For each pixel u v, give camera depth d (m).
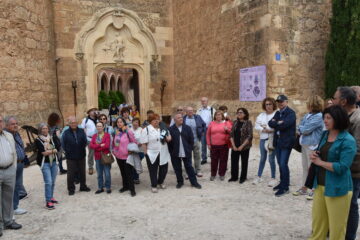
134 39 14.02
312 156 3.02
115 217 4.51
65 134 5.69
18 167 4.72
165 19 14.55
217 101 11.20
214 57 11.38
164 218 4.39
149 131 5.69
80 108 13.20
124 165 5.80
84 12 13.12
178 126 5.95
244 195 5.32
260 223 4.10
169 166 8.00
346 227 3.23
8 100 8.66
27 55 9.66
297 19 9.11
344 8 8.77
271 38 8.73
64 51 12.83
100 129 5.77
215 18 11.16
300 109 9.18
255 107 9.20
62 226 4.25
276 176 6.48
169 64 14.74
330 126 2.91
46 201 5.00
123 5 13.76
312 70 9.44
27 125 8.47
